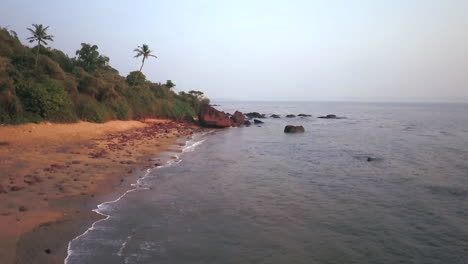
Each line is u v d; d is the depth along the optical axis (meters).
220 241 10.32
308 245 10.32
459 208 14.34
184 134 40.88
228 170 21.17
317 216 13.05
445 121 79.19
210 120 53.72
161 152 26.27
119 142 28.75
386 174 21.11
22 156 19.27
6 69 32.59
